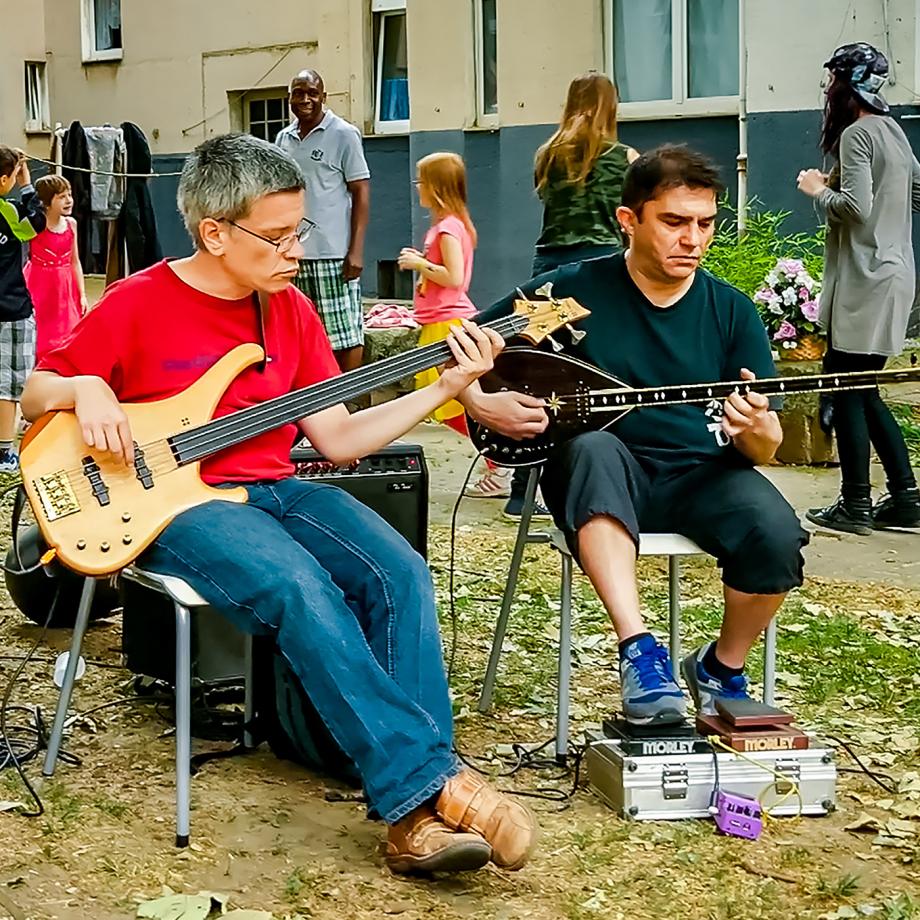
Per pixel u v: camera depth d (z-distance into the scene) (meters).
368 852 3.04
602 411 3.40
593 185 6.26
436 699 2.98
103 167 11.73
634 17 12.13
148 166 11.77
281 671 3.47
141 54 17.53
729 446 3.44
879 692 4.23
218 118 17.02
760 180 11.20
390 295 14.61
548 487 3.43
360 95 14.50
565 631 3.55
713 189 3.37
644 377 3.45
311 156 7.52
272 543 2.97
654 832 3.15
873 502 6.90
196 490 3.12
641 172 3.37
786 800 3.26
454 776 2.87
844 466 6.36
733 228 11.39
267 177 3.12
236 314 3.26
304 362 3.40
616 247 6.33
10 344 7.59
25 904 2.75
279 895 2.83
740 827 3.14
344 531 3.13
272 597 2.89
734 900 2.85
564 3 12.27
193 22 17.03
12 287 7.52
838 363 6.32
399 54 14.36
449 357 3.29
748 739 3.26
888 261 6.16
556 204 6.34
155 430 3.15
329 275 7.62
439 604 5.07
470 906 2.81
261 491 3.24
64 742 3.65
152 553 3.06
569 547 3.38
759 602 3.35
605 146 6.25
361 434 3.25
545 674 4.32
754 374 3.43
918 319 10.37
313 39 16.16
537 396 3.40
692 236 3.34
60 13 18.06
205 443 3.15
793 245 10.39
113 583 3.64
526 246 12.86
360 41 14.42
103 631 4.66
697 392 3.36
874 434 6.39
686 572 5.58
